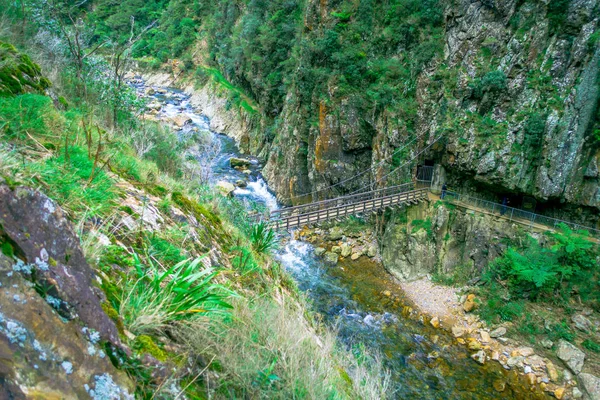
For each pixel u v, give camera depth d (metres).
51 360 1.35
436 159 23.08
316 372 2.92
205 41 55.34
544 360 14.63
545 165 18.77
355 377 3.81
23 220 1.55
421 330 16.41
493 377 14.03
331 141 26.00
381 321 16.75
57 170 2.98
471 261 19.53
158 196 4.81
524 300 16.97
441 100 22.34
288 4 33.88
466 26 22.31
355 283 19.77
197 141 16.83
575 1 18.47
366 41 25.80
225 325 2.65
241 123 39.31
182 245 3.77
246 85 42.31
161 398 1.79
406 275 20.17
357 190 26.36
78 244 1.86
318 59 26.91
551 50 19.09
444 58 23.28
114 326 1.79
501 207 20.22
